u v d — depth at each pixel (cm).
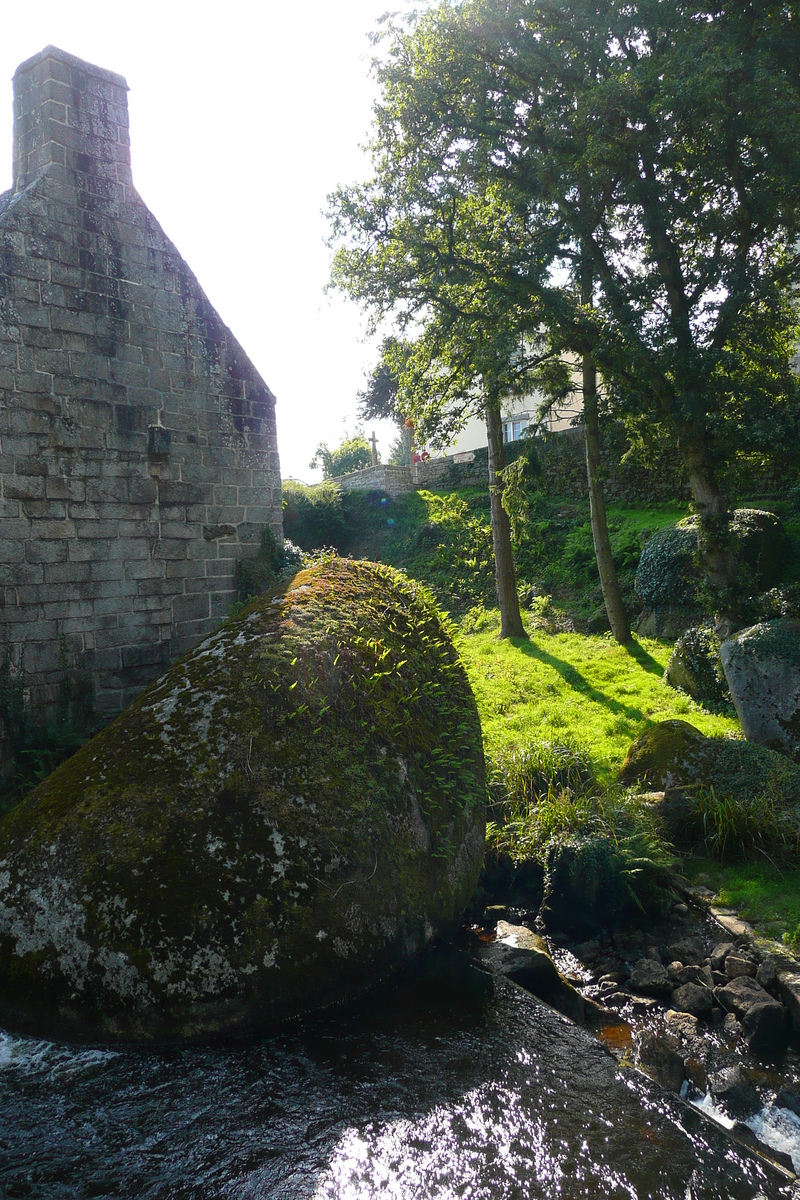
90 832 376
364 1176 278
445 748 500
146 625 907
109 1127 303
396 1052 346
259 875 370
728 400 1167
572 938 536
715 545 1205
